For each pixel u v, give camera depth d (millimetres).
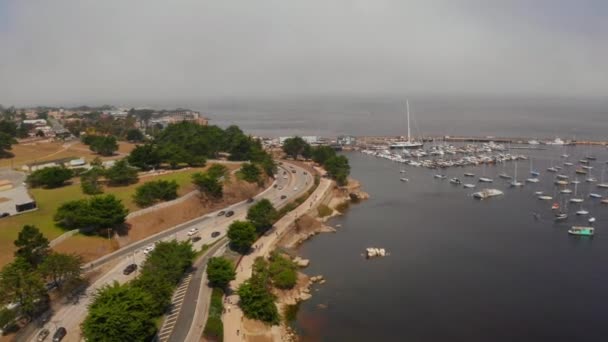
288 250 180125
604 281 156500
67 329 110688
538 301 143500
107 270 144875
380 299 145375
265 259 163750
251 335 121625
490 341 123188
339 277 161125
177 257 140375
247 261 163625
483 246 189500
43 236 147750
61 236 151375
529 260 175125
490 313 136750
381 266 170500
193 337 109938
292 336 124375
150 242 169625
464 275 162250
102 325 94562
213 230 186625
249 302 127250
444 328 129125
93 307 101500
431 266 170500
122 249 161500
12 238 147750
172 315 119938
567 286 153000
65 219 160000
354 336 125188
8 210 170250
